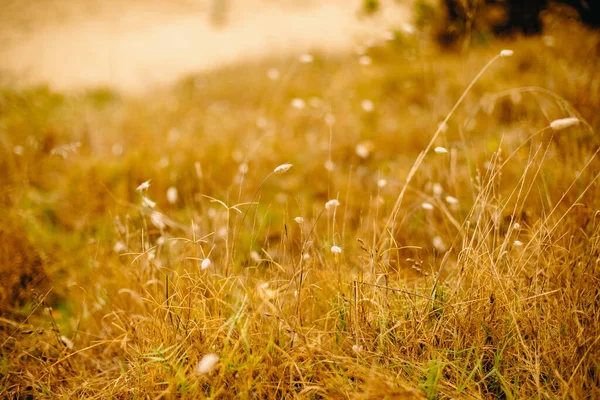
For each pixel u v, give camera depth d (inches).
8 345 71.6
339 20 422.3
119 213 112.4
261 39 436.1
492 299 55.3
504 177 100.6
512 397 46.9
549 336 52.0
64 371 62.2
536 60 170.6
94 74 361.4
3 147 138.4
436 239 80.7
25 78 207.6
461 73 180.9
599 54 147.0
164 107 234.7
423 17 218.8
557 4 201.2
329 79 239.1
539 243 57.6
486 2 214.4
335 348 54.6
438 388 48.2
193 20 636.7
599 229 58.8
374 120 173.9
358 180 129.3
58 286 87.5
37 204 121.3
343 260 72.3
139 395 52.5
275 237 106.4
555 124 48.3
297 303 56.6
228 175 136.5
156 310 60.2
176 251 87.8
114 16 625.6
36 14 573.6
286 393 50.0
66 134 169.9
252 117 190.5
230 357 47.1
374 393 44.6
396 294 62.3
